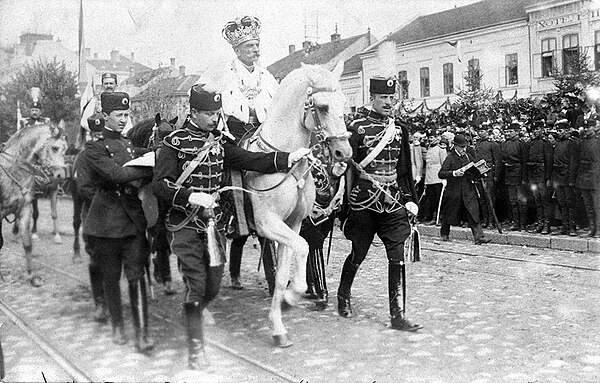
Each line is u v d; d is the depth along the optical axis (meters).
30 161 6.91
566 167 9.59
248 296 6.28
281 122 5.15
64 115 6.88
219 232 4.69
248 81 5.92
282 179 5.02
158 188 4.54
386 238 5.58
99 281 5.11
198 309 4.53
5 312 5.65
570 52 9.53
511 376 4.25
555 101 9.80
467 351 4.77
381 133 5.55
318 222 6.08
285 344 4.85
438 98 10.41
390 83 5.56
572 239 9.16
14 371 4.59
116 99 4.83
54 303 5.69
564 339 5.03
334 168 5.04
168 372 4.31
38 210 7.24
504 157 10.33
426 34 10.02
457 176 9.84
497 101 10.23
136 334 4.85
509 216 10.75
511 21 9.59
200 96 4.55
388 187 5.55
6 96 7.21
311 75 4.96
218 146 4.71
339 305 5.83
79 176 4.96
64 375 4.42
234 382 4.11
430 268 7.84
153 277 5.68
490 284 6.95
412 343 4.97
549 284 6.91
